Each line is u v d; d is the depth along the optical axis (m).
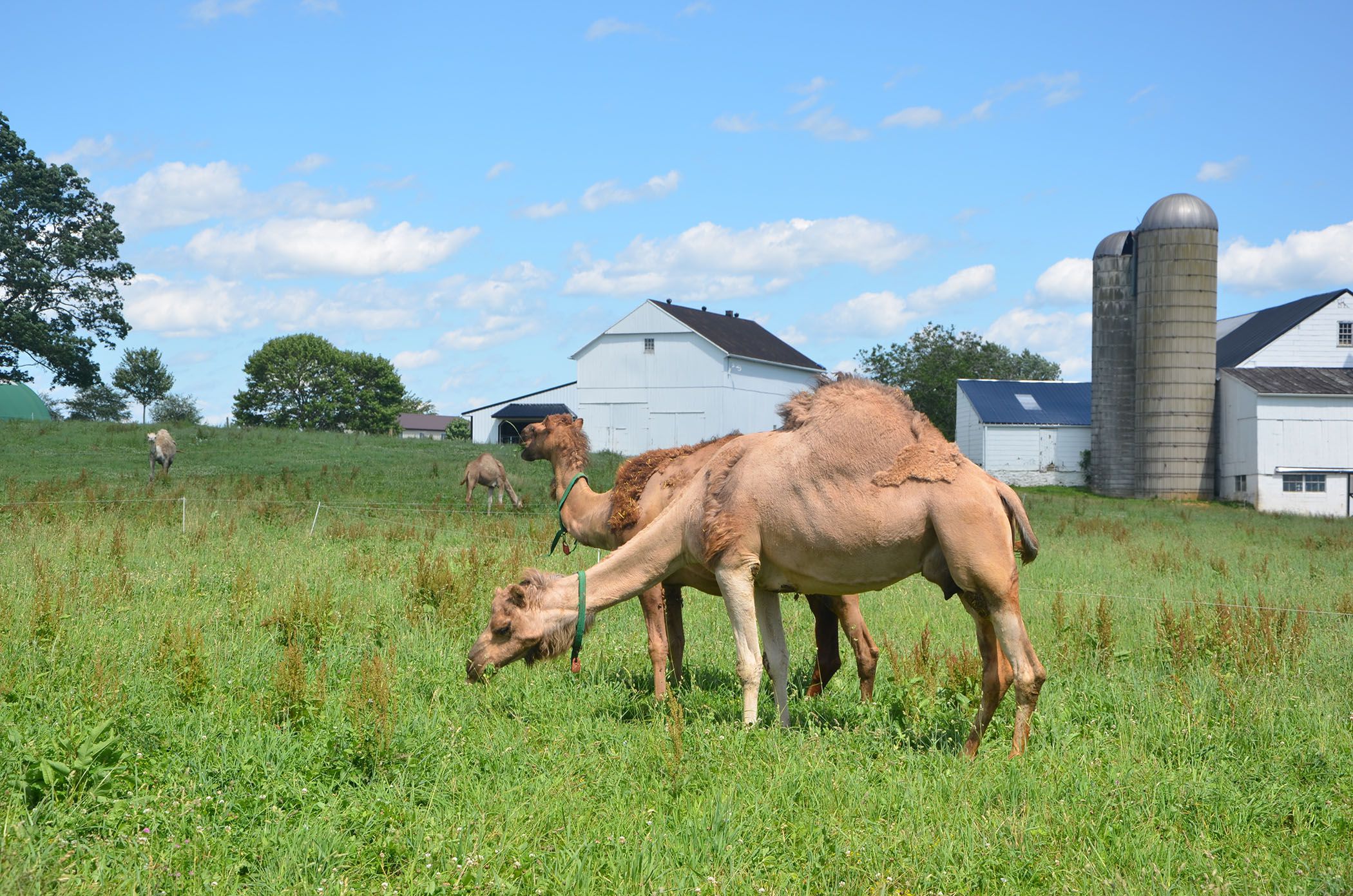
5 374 54.47
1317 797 5.14
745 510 6.55
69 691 6.04
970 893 4.22
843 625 7.28
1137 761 5.68
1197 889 4.22
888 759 5.73
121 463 29.52
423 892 4.00
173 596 9.67
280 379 106.25
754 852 4.46
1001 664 6.12
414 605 9.56
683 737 5.91
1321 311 52.72
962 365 74.75
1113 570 14.83
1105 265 50.19
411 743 5.55
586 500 8.69
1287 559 17.27
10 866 3.81
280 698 6.02
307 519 18.75
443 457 35.69
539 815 4.84
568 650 7.15
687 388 57.66
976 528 5.92
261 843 4.36
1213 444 48.66
